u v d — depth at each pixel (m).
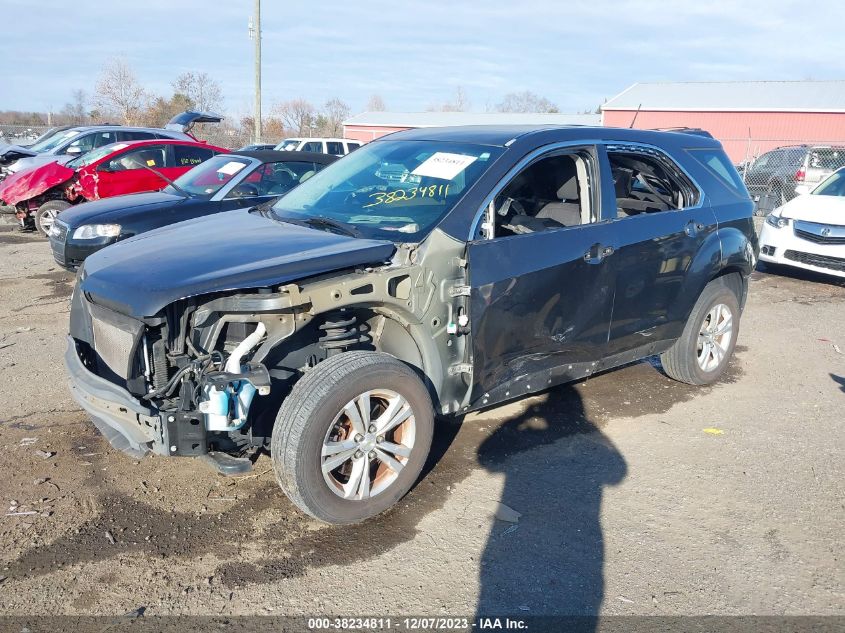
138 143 11.12
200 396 3.16
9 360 5.82
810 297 8.95
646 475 4.10
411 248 3.55
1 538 3.34
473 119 44.66
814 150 16.89
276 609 2.91
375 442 3.43
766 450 4.46
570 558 3.29
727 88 38.38
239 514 3.59
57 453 4.19
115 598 2.96
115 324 3.35
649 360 6.21
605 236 4.32
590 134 4.47
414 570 3.18
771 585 3.13
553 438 4.56
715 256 5.08
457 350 3.75
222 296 3.27
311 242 3.58
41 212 11.88
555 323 4.13
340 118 56.19
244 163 8.02
